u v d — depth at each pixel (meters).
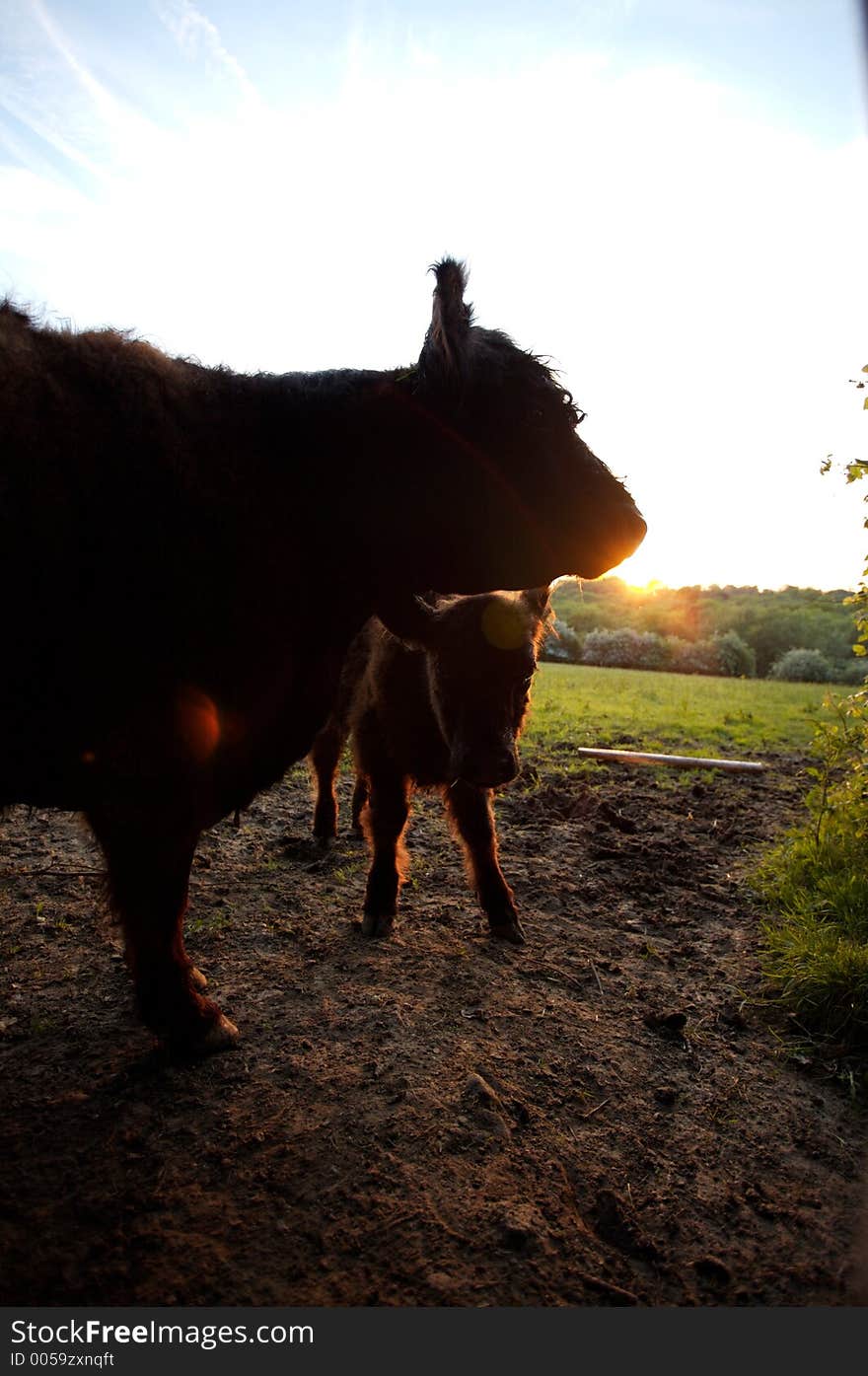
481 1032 3.20
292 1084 2.77
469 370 2.26
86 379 2.16
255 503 2.44
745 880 5.25
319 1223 2.19
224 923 4.00
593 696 16.77
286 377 2.66
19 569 1.95
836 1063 3.26
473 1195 2.32
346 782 7.09
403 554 2.64
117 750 2.31
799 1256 2.27
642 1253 2.22
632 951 4.13
